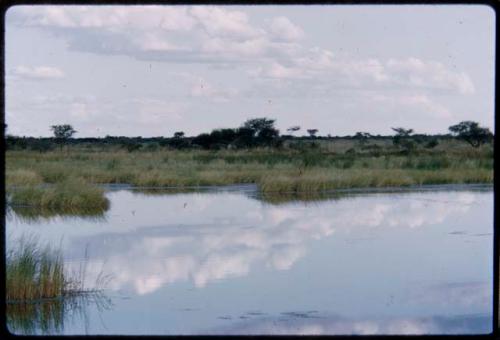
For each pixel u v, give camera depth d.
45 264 11.67
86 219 21.00
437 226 19.30
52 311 10.99
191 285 12.85
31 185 26.91
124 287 12.48
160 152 58.16
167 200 25.94
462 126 68.50
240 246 16.55
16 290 11.16
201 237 17.77
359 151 59.84
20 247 12.27
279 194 28.23
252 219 20.67
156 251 15.94
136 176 32.97
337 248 16.20
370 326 10.48
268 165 41.78
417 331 10.23
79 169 35.66
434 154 54.97
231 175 33.53
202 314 10.98
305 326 10.38
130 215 21.73
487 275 13.48
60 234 18.02
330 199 26.09
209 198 26.67
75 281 12.33
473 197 26.50
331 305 11.45
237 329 10.28
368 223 19.80
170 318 10.75
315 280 13.15
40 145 66.00
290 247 16.39
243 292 12.27
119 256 15.30
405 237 17.58
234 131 66.62
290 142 70.44
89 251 15.73
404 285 12.69
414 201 25.05
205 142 65.81
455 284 12.85
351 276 13.52
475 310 11.27
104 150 64.38
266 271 13.98
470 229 18.78
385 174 32.31
